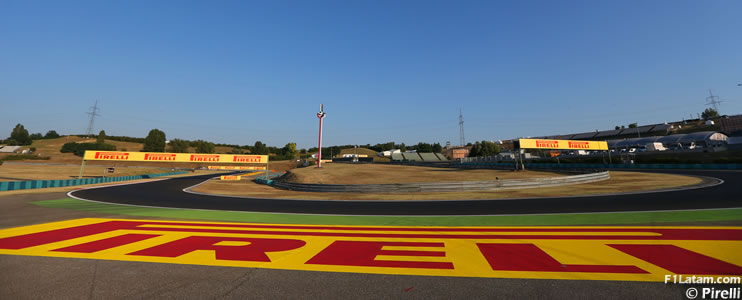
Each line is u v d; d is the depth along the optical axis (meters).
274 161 87.94
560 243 4.69
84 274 3.54
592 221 6.58
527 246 4.57
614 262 3.67
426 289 3.01
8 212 9.34
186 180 32.19
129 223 7.29
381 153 99.44
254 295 2.93
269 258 4.16
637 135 80.38
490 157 56.22
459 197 12.92
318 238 5.46
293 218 8.15
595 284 3.02
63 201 12.70
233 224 7.14
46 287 3.15
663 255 3.89
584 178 16.94
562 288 2.95
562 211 8.16
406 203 11.54
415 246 4.76
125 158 29.28
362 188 16.38
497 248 4.50
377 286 3.11
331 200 13.42
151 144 83.00
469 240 5.09
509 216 7.68
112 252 4.50
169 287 3.14
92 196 15.03
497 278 3.26
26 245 4.96
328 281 3.27
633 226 5.87
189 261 4.03
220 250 4.62
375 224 6.99
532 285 3.04
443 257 4.09
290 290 3.04
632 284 2.99
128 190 19.08
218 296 2.91
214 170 67.94
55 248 4.76
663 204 8.64
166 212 9.47
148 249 4.68
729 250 4.03
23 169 40.97
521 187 15.53
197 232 6.10
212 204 11.96
